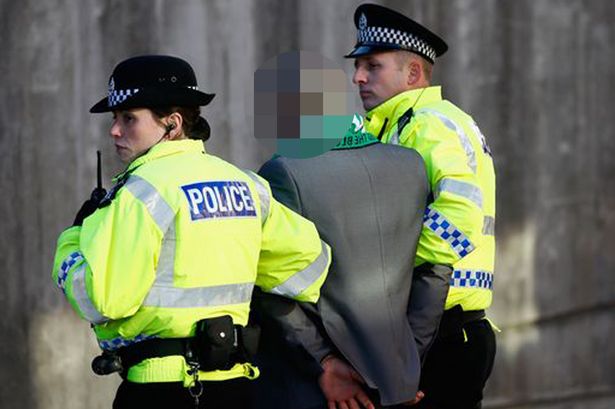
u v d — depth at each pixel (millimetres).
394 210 13359
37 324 19422
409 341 13516
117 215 11375
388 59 14969
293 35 20422
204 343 11727
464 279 14773
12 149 19188
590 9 22438
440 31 21422
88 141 19531
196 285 11703
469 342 14875
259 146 20219
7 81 19109
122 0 19531
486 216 15023
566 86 22344
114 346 11867
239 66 20125
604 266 22859
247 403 12336
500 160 21938
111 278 11250
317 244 12703
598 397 22875
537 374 22422
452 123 14438
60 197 19422
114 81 12055
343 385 13172
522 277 22188
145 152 12078
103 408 19828
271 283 12750
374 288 13234
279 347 13219
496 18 21781
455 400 14945
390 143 14484
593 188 22656
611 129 22719
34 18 19188
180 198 11625
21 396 19406
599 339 22875
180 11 19797
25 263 19328
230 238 11938
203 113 19953
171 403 11766
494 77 21828
